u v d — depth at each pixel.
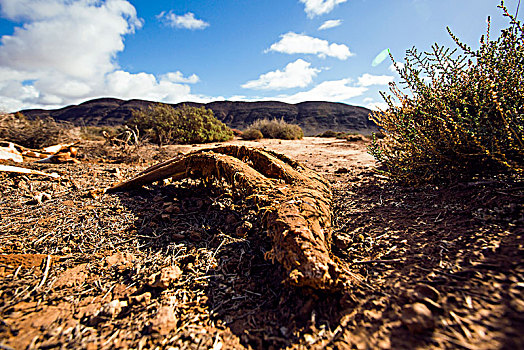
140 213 3.18
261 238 2.42
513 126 2.53
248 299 1.77
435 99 3.09
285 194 2.50
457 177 3.11
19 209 3.25
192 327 1.54
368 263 1.97
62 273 2.00
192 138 14.77
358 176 4.91
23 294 1.75
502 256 1.62
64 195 3.82
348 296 1.60
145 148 8.38
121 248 2.42
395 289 1.60
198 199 3.60
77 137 10.42
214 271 2.06
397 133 3.80
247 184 2.79
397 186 3.72
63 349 1.35
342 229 2.62
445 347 1.12
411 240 2.15
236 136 20.80
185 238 2.61
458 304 1.34
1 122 9.06
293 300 1.66
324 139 17.05
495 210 2.20
